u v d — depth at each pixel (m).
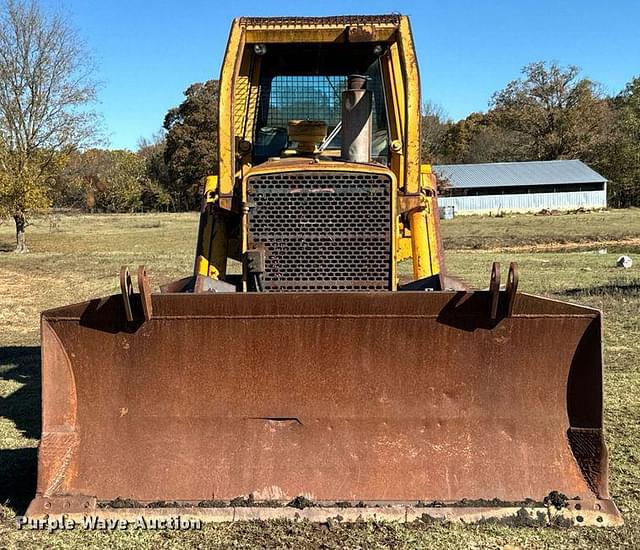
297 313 4.03
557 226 37.34
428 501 3.94
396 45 5.57
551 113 66.50
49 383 4.06
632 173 62.88
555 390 4.07
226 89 5.14
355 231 4.60
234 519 3.87
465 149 82.88
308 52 5.80
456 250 27.08
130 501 3.97
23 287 16.50
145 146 99.44
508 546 3.61
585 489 3.95
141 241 32.81
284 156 5.54
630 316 10.30
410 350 4.08
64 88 27.67
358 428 4.11
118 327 4.08
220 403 4.14
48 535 3.81
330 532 3.75
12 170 27.38
